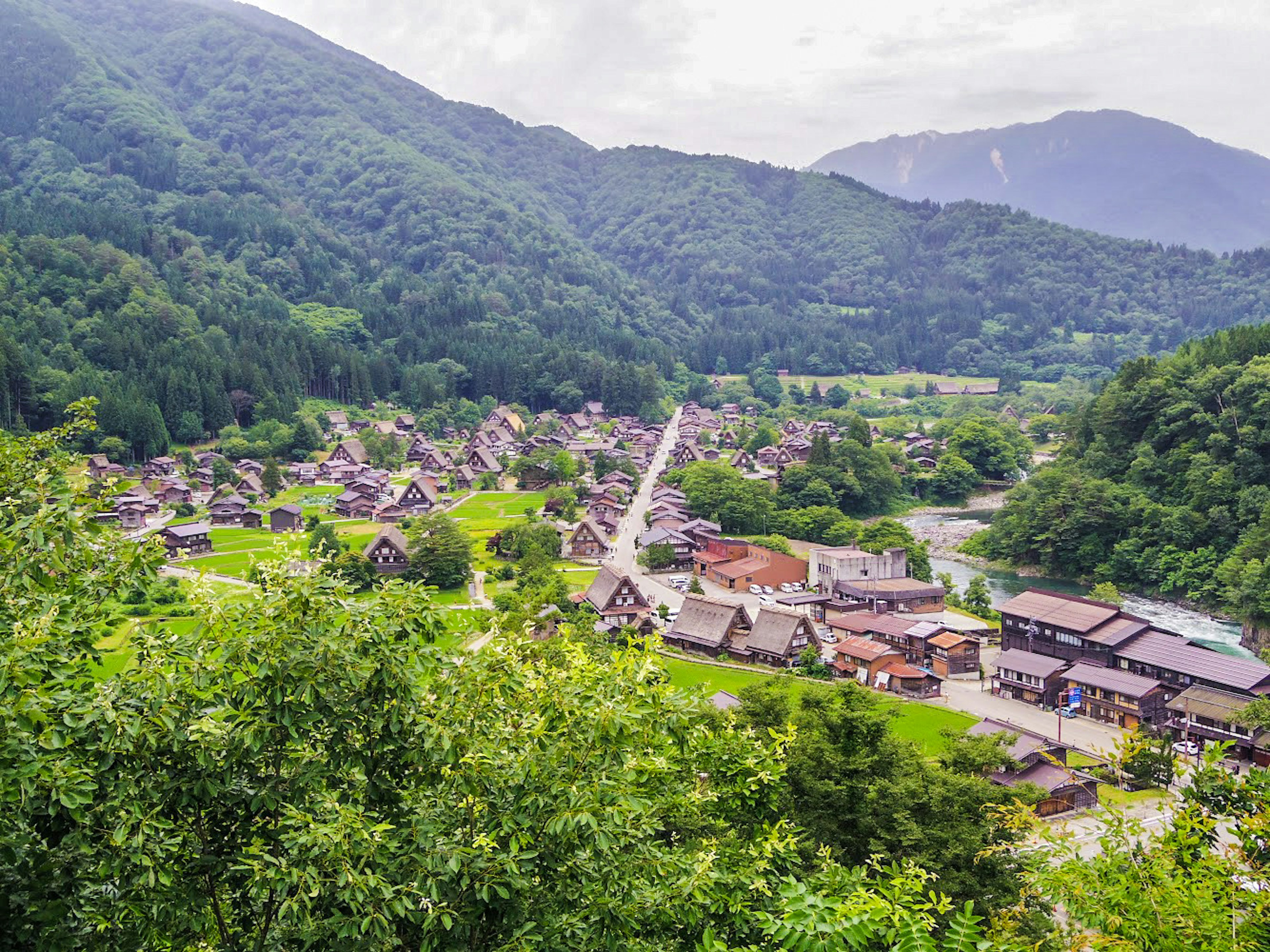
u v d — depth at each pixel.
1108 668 68.94
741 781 18.66
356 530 117.69
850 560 97.38
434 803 13.92
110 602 14.55
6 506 14.34
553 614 64.38
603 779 13.73
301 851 12.12
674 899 14.20
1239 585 92.12
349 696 12.96
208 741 12.43
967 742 36.03
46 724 11.55
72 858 11.72
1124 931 11.62
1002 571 117.12
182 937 13.28
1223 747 14.98
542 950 13.22
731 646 76.56
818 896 12.30
